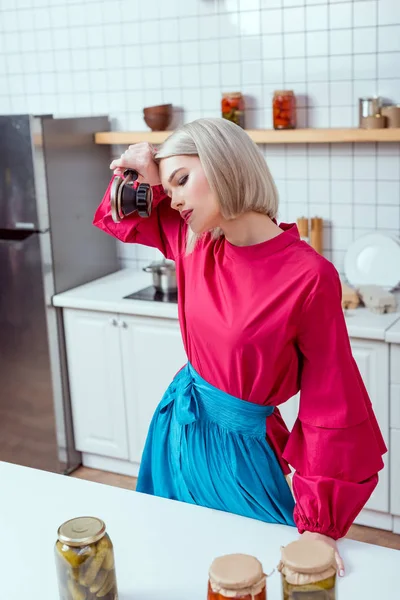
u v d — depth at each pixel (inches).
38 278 136.6
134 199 63.6
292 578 41.2
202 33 139.8
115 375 137.3
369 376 114.0
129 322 132.5
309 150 135.0
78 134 141.9
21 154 131.4
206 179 57.7
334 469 57.4
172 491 70.1
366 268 132.2
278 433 65.2
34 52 158.2
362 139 121.6
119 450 141.5
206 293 63.2
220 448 65.0
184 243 70.2
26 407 144.5
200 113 144.8
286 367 61.4
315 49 130.4
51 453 144.4
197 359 65.9
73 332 139.6
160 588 50.5
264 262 60.4
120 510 60.7
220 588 40.6
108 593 46.5
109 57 150.5
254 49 135.6
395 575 51.3
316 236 134.7
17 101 163.5
